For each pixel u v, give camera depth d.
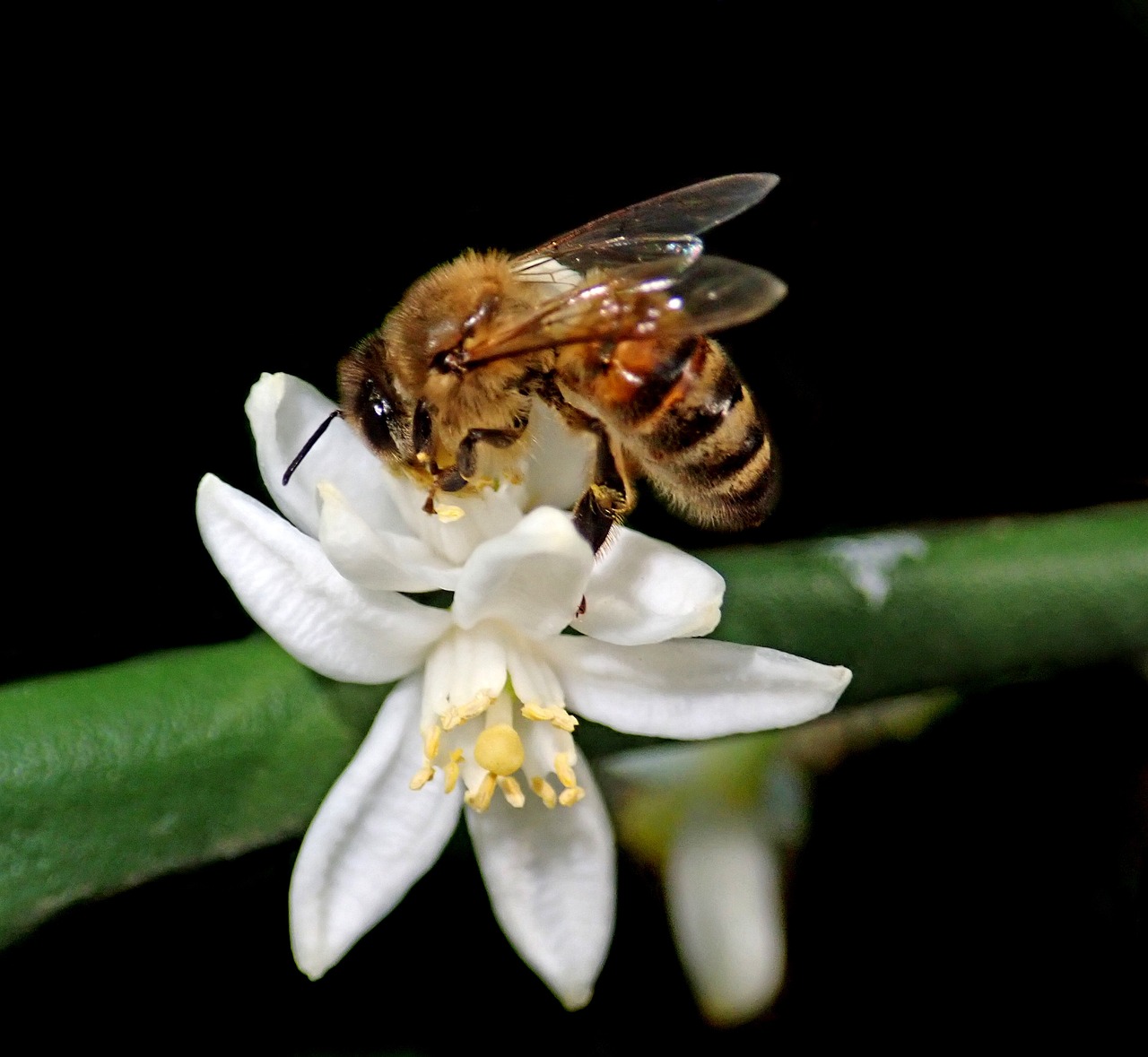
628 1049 0.14
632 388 0.13
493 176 0.15
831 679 0.13
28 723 0.13
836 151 0.15
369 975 0.14
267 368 0.14
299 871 0.13
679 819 0.14
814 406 0.15
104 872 0.13
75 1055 0.13
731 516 0.13
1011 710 0.14
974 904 0.14
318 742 0.13
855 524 0.15
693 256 0.13
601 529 0.13
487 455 0.13
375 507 0.13
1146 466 0.15
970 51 0.15
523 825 0.13
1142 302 0.15
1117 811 0.14
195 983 0.14
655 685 0.13
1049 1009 0.14
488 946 0.14
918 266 0.15
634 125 0.15
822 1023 0.14
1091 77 0.15
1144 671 0.14
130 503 0.14
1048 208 0.15
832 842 0.14
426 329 0.13
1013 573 0.13
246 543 0.13
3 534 0.14
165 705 0.13
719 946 0.14
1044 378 0.15
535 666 0.13
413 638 0.13
